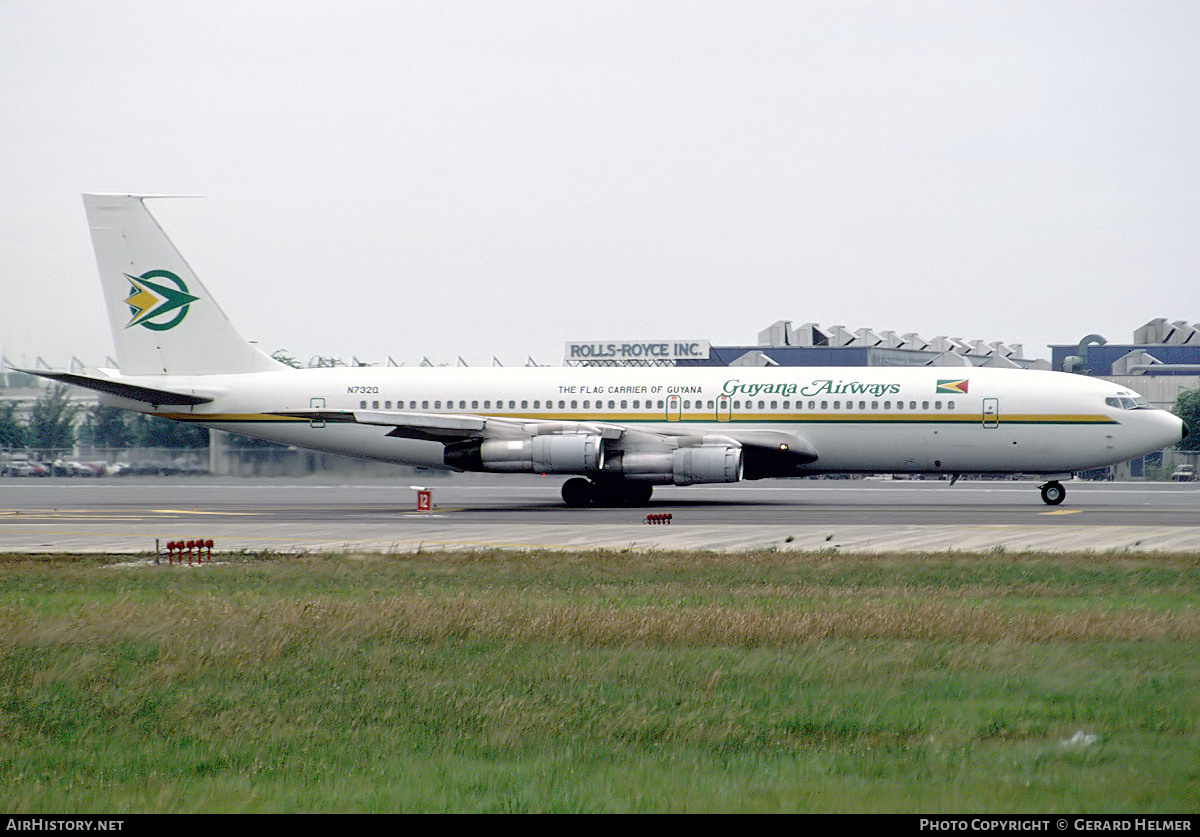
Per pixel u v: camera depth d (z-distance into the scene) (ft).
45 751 170.19
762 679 209.26
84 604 294.66
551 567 370.73
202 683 211.41
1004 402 626.23
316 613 270.46
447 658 229.45
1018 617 262.47
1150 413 618.44
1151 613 266.36
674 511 632.38
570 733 176.45
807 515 599.57
